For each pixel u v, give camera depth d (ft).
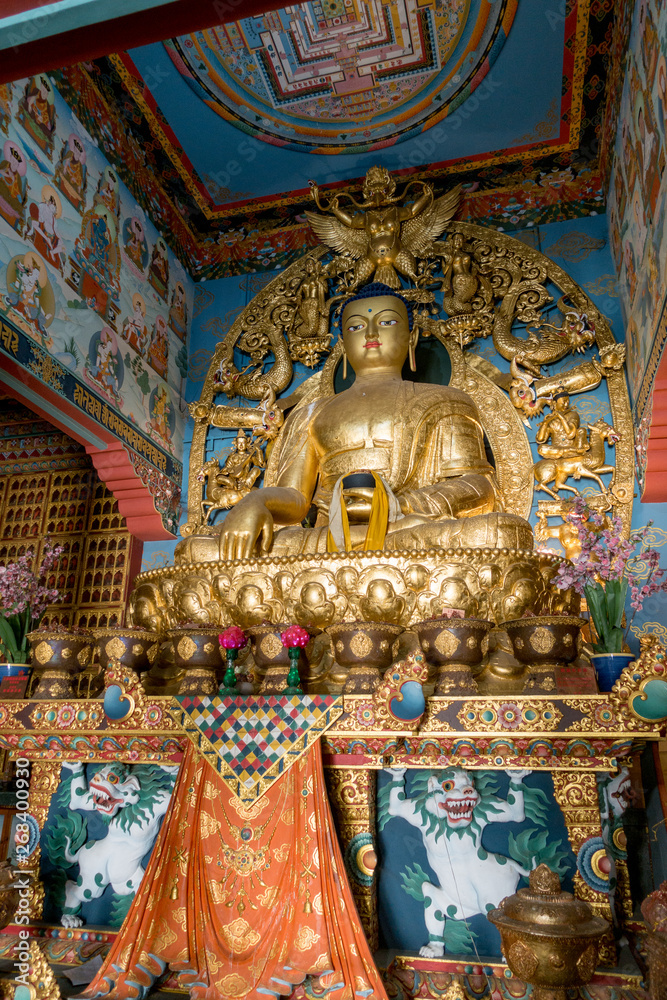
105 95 22.22
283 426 23.73
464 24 20.97
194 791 11.51
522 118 23.65
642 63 16.94
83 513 24.81
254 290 27.43
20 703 13.56
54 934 12.83
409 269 24.82
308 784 11.05
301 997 9.89
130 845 13.38
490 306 23.99
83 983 11.11
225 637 12.63
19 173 17.49
